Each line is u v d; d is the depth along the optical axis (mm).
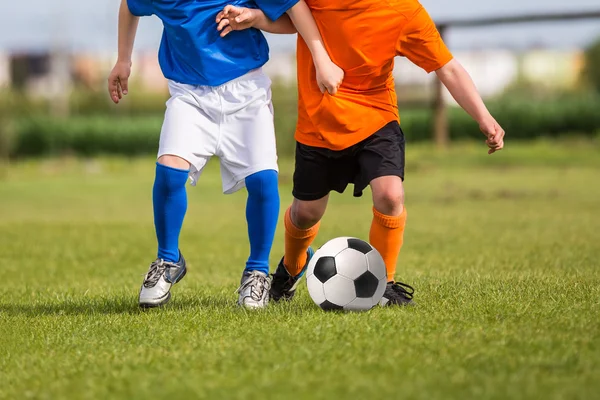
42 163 94188
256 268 14031
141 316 13047
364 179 13492
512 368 9141
